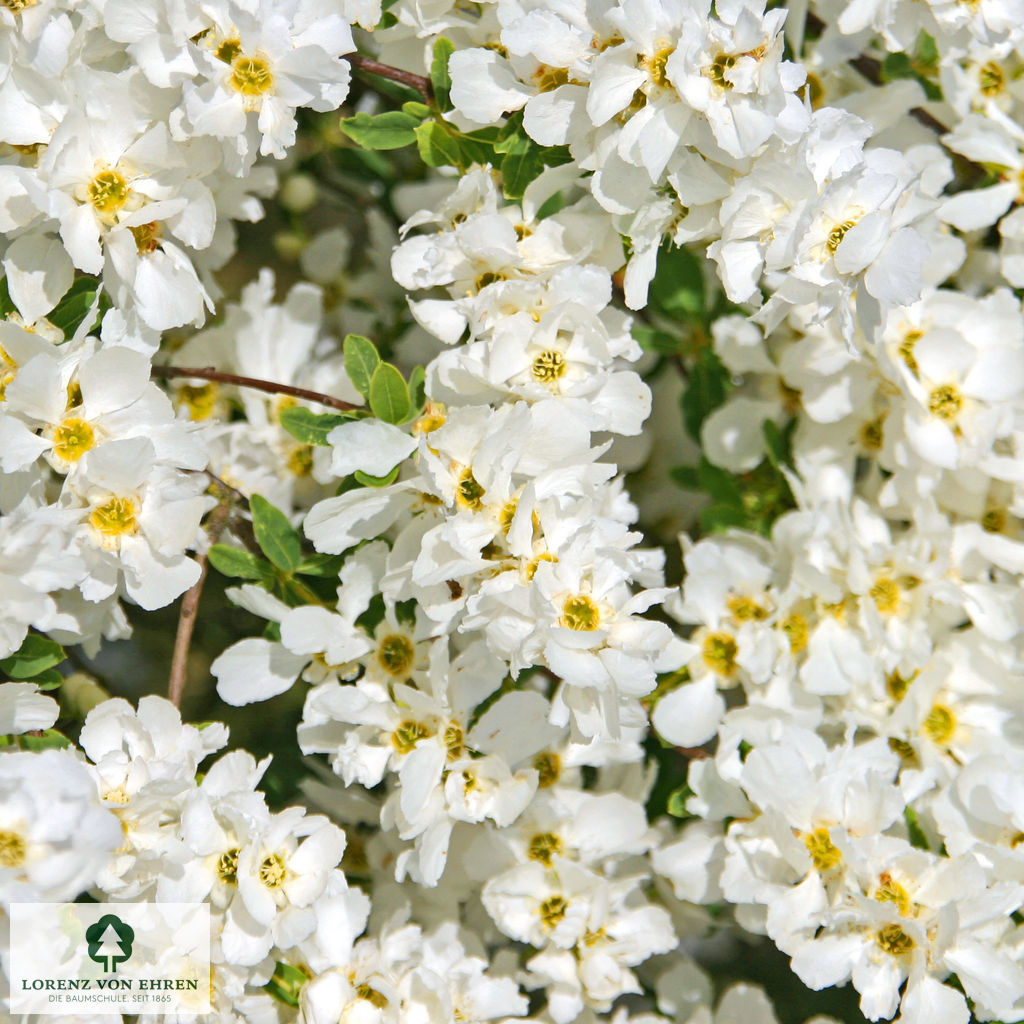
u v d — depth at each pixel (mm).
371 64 966
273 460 1014
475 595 906
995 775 958
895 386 987
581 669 897
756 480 1014
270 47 918
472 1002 946
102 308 947
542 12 928
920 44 1010
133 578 917
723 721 974
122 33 919
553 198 963
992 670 981
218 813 916
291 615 940
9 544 893
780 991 1040
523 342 928
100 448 902
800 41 992
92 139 924
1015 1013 933
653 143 924
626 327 948
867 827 942
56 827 883
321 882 918
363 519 940
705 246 1013
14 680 951
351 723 952
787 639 977
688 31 916
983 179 1016
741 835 957
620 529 915
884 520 998
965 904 932
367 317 1071
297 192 1098
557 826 969
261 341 1020
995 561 986
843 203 922
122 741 922
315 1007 923
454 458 919
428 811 937
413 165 1079
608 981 961
